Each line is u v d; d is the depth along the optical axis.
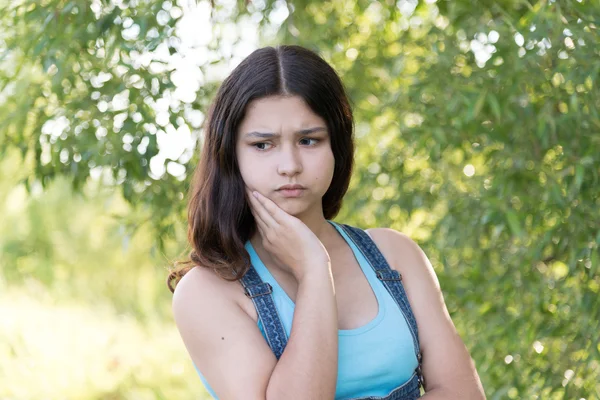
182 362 6.10
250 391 1.67
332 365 1.65
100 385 5.80
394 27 4.05
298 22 4.05
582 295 3.02
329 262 1.74
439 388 1.83
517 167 3.19
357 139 3.97
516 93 3.15
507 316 3.28
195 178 1.90
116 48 3.34
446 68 3.46
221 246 1.83
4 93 3.70
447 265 3.54
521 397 3.19
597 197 3.03
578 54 2.88
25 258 8.39
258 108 1.77
